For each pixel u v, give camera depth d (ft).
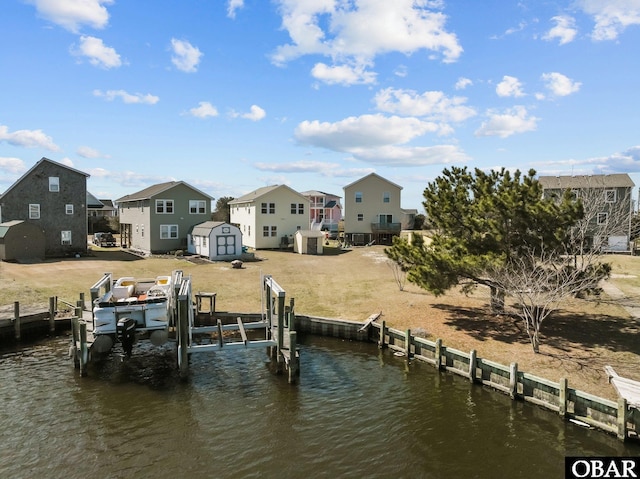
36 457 30.17
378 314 62.13
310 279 88.84
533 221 48.08
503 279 48.06
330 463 29.99
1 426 34.17
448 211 53.62
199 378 44.34
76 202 118.21
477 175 55.57
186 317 43.70
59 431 33.63
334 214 237.04
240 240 118.52
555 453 31.24
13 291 71.61
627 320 56.03
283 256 125.49
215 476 28.35
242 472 28.84
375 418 36.27
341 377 45.06
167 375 45.06
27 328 58.59
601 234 57.36
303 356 51.55
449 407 38.22
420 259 53.62
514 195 47.44
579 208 46.96
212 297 62.80
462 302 67.77
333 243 164.86
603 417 34.14
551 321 56.13
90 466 29.27
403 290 77.87
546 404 37.45
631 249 123.85
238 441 32.60
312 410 37.60
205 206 138.10
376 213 159.02
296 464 29.84
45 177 113.60
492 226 49.39
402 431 34.22
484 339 50.24
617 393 36.29
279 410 37.58
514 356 44.83
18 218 110.52
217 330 50.96
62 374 45.01
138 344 54.60
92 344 44.37
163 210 131.44
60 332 59.98
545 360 43.39
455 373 45.42
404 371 46.73
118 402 38.70
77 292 72.95
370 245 154.30
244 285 82.12
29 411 36.78
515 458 30.66
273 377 44.91
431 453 31.22
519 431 34.17
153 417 36.06
